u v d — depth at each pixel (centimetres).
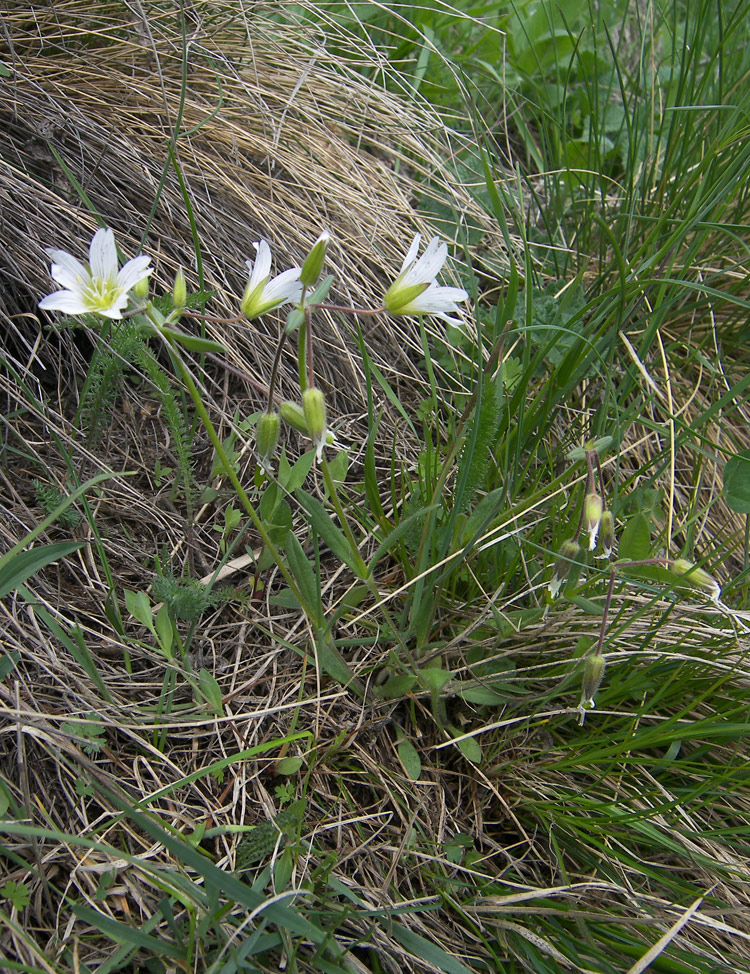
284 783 22
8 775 20
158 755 21
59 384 26
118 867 19
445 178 34
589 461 20
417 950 19
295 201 32
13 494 24
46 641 22
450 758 24
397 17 37
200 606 21
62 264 18
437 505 21
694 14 41
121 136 30
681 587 23
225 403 27
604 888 22
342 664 23
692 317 32
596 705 23
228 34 34
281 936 19
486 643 24
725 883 22
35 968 17
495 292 32
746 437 31
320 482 27
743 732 22
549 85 40
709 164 30
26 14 30
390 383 30
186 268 29
